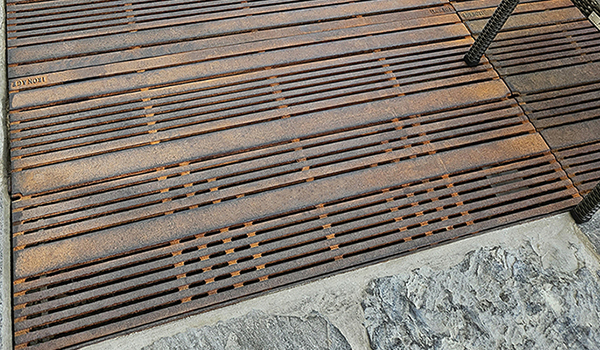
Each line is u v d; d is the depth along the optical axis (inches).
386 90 119.3
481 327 85.7
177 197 98.0
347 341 83.6
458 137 113.0
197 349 81.1
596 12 145.0
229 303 86.8
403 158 108.6
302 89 117.4
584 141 115.4
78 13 125.5
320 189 101.3
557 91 124.6
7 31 119.6
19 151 100.3
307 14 133.6
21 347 79.0
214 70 118.7
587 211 97.2
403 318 86.0
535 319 87.1
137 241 91.4
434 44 131.4
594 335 86.4
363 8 137.3
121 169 100.0
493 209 102.1
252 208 97.5
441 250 95.7
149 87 113.8
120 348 80.7
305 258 92.6
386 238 96.3
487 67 128.0
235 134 107.7
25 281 85.4
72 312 82.3
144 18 126.7
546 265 94.7
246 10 132.6
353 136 110.5
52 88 110.7
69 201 94.5
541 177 108.0
